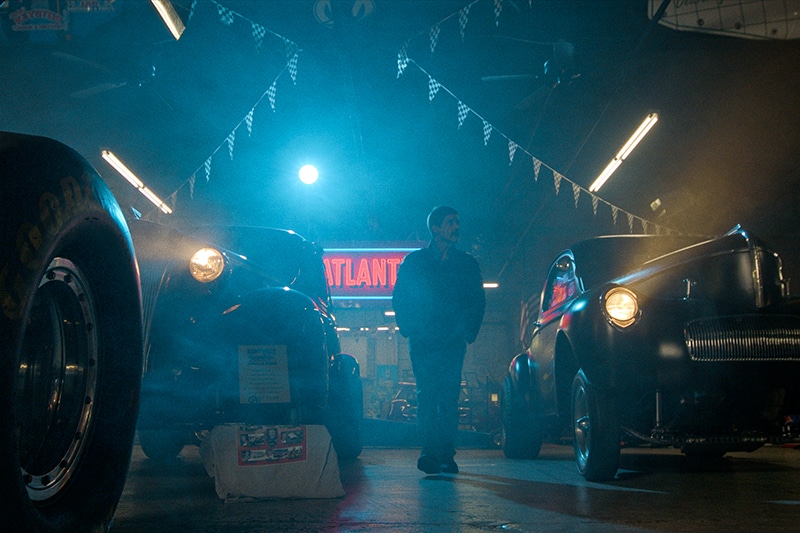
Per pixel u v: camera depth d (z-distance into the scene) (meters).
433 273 4.46
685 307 3.74
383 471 4.59
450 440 4.42
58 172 1.56
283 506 2.92
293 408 3.79
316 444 3.18
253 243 5.29
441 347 4.42
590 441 3.80
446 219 4.46
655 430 3.78
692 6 9.42
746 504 3.00
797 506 2.94
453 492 3.43
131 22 11.80
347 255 14.97
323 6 9.56
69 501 1.70
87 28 11.72
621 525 2.48
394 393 23.83
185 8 10.73
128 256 1.87
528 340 6.12
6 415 1.30
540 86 11.59
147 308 3.53
